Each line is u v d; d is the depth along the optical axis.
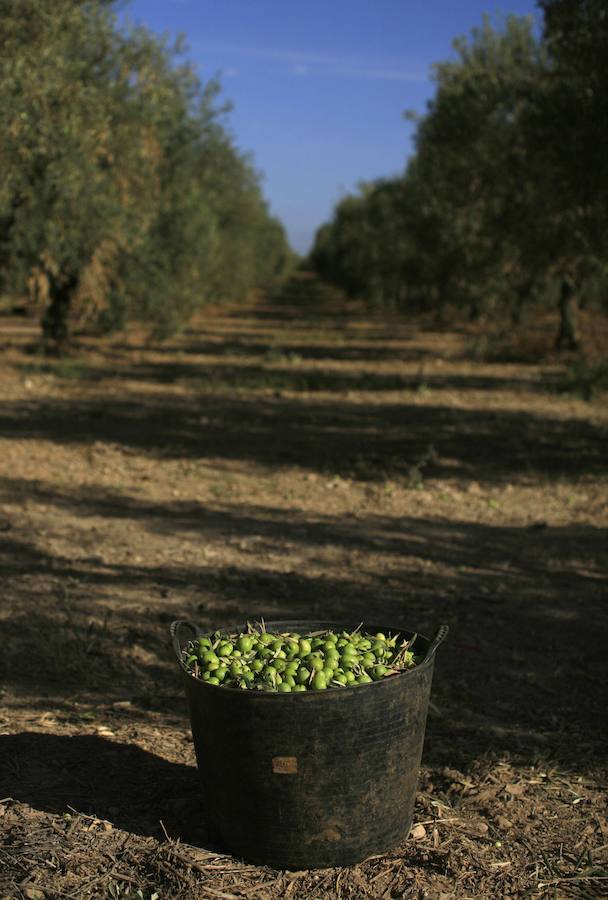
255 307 56.31
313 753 3.06
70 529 8.20
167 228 23.81
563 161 13.59
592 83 12.98
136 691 4.87
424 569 7.16
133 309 27.23
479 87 19.84
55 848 3.35
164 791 3.79
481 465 11.50
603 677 5.13
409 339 32.75
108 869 3.23
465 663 5.30
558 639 5.70
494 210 20.36
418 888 3.13
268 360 24.88
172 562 7.25
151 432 13.86
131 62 17.61
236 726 3.08
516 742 4.33
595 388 18.14
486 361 24.78
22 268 16.61
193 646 3.59
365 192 47.56
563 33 13.14
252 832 3.20
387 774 3.19
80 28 15.63
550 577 6.98
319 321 43.16
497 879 3.21
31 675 5.03
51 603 6.18
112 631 5.68
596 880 3.23
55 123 14.93
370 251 41.59
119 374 21.33
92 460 11.59
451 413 15.91
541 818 3.64
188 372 22.08
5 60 13.55
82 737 4.30
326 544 7.89
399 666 3.30
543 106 13.87
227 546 7.78
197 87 24.55
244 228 44.97
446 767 4.07
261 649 3.43
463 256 24.80
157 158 19.59
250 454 12.26
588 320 25.88
